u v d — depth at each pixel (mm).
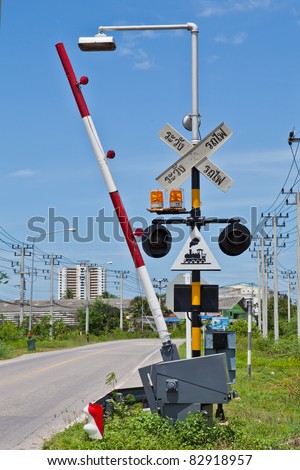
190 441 9578
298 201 39156
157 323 10906
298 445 10695
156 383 9961
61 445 10531
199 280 11375
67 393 18672
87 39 11523
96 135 11180
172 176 11266
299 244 39469
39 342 55406
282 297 112750
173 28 12086
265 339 46875
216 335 11344
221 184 11250
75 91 11227
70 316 113750
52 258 68750
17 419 13984
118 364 30328
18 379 22625
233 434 10062
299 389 18406
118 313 102688
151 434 9656
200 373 9836
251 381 21672
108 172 11094
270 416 13742
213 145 11297
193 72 12039
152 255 11109
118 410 11141
